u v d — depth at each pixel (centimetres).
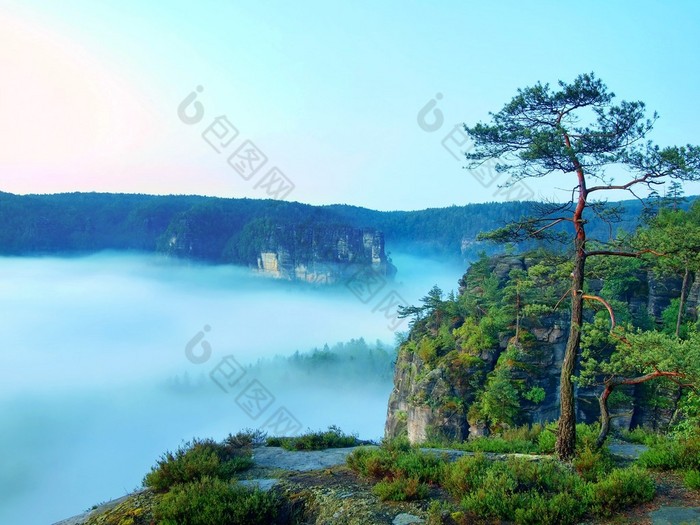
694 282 6075
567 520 1309
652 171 1630
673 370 1622
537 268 2172
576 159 1683
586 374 1792
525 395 5297
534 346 5578
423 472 1669
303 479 1745
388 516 1407
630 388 5462
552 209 1862
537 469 1575
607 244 1830
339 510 1472
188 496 1559
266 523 1510
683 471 1614
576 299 1823
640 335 1686
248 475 1867
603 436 1839
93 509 1770
